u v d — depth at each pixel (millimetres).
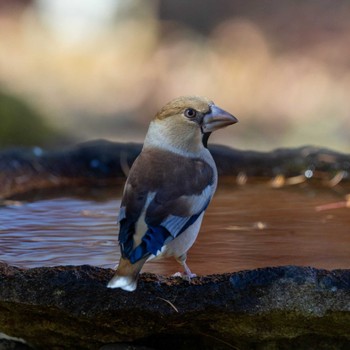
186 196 7289
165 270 7660
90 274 6668
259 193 10977
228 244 8508
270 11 40500
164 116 7891
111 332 7047
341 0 39938
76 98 34469
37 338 7379
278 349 7062
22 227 9258
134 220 7012
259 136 31750
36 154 11586
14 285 6680
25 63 36156
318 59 36781
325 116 32406
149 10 41781
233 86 36062
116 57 38688
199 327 6973
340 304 6512
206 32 40812
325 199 10625
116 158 11859
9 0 41625
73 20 40406
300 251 8172
